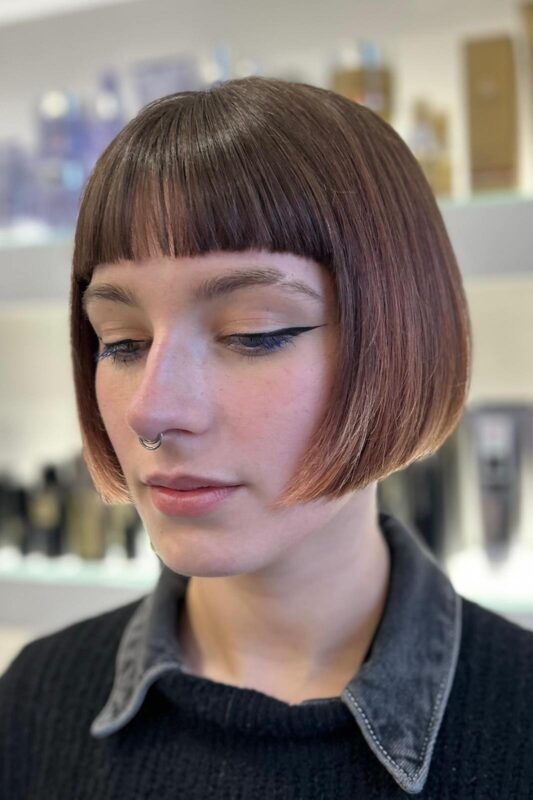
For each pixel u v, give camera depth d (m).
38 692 0.51
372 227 0.35
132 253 0.34
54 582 0.86
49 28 0.98
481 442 0.84
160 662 0.44
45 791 0.47
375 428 0.36
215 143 0.33
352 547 0.42
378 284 0.35
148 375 0.33
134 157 0.34
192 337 0.34
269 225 0.32
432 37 0.92
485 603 0.74
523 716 0.39
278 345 0.34
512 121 0.75
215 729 0.42
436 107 0.85
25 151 0.98
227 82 0.38
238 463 0.34
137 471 0.36
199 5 0.91
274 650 0.44
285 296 0.33
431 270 0.39
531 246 0.68
